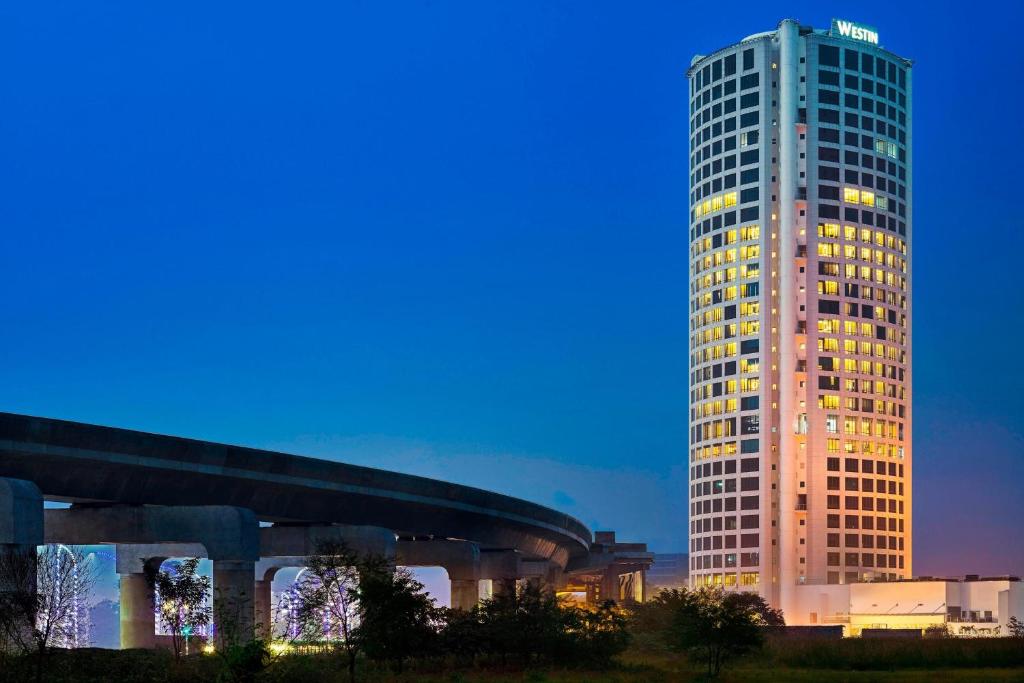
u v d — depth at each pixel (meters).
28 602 60.47
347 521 105.50
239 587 81.81
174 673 58.44
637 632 116.44
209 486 88.00
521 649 75.44
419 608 65.88
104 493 80.19
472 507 123.81
